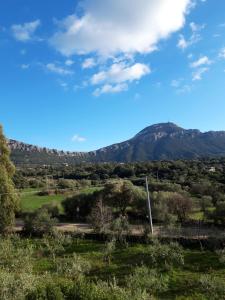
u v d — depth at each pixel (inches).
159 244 1508.4
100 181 3885.3
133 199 2423.7
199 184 2891.2
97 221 1924.2
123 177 4133.9
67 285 844.6
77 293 821.2
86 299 813.2
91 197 2596.0
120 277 1306.6
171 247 1502.2
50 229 1962.4
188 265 1379.2
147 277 1217.4
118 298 840.9
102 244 1731.1
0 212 2034.9
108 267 1416.1
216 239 1537.9
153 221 2261.3
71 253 1644.9
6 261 1433.3
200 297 1099.9
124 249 1608.0
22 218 2551.7
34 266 1467.8
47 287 818.2
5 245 1644.9
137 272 1256.8
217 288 1125.1
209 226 2016.5
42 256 1622.8
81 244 1747.0
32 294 793.6
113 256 1542.8
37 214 2113.7
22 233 2060.8
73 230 1964.8
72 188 3590.1
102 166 5206.7
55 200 2925.7
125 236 1738.4
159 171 4008.4
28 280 842.8
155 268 1354.6
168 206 2290.8
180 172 3801.7
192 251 1520.7
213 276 1242.0
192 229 1889.8
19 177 4507.9
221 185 2864.2
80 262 1393.9
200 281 1173.7
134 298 893.2
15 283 819.4
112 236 1745.8
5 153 2199.8
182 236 1684.3
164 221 2080.5
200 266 1360.7
